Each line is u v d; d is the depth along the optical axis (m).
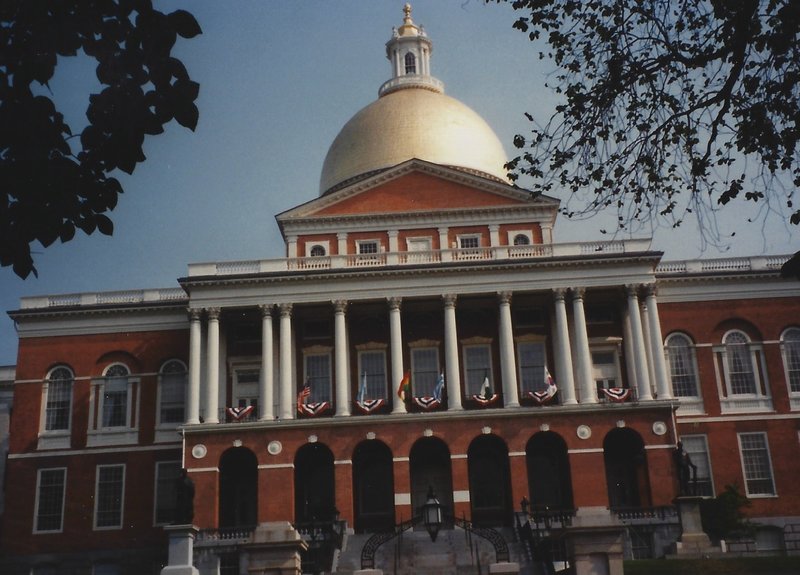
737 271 69.69
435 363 68.12
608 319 68.75
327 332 69.00
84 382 69.12
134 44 13.29
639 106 20.03
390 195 73.25
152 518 65.94
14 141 13.41
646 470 61.94
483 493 65.81
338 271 66.25
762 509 65.12
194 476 62.22
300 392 65.56
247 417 64.19
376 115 81.06
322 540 53.38
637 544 56.00
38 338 70.12
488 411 63.16
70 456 67.44
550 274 66.62
